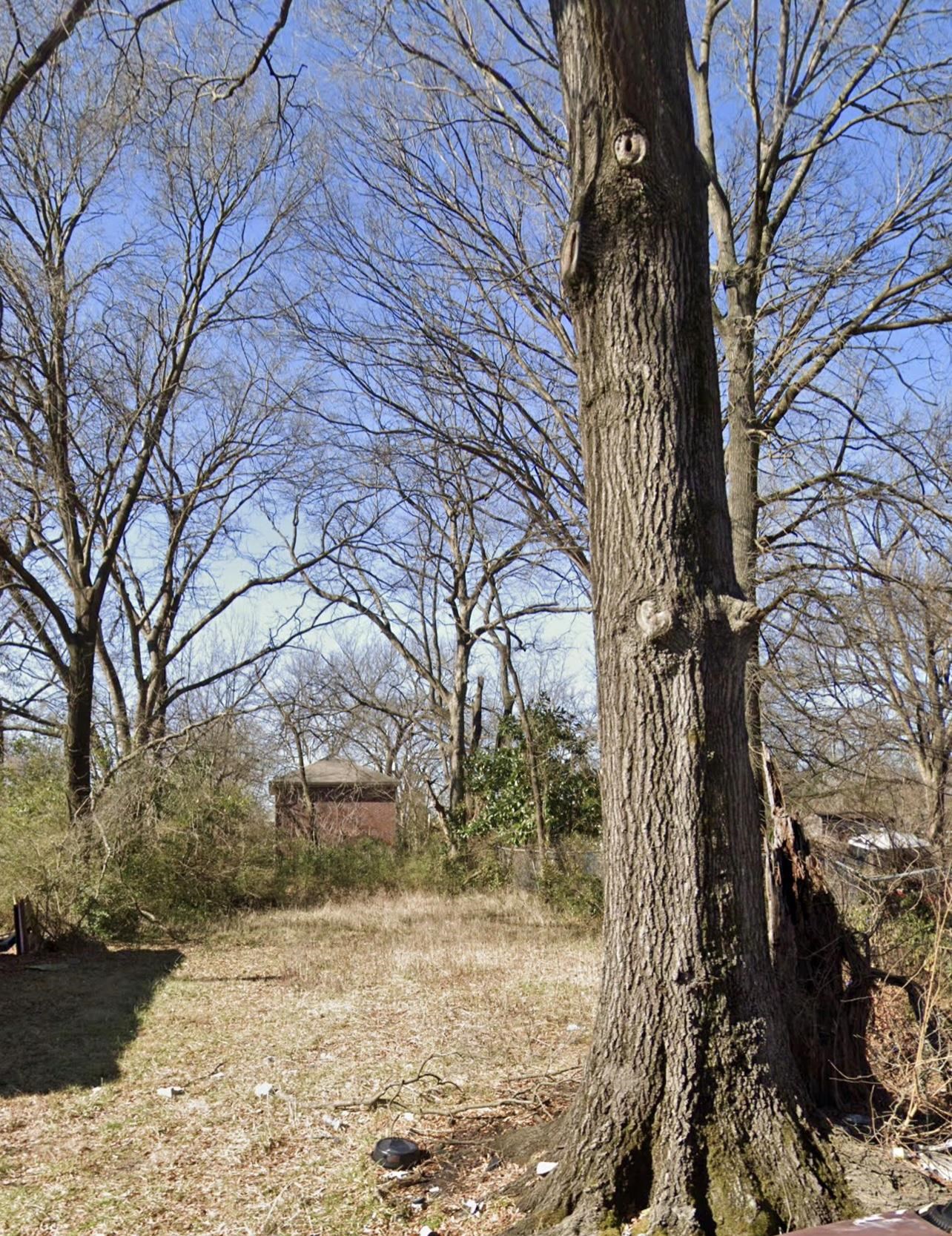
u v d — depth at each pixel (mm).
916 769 12438
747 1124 4430
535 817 21953
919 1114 5266
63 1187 5875
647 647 4680
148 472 25516
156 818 18969
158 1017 10695
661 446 4762
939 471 11312
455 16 12047
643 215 4777
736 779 4703
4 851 16422
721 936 4594
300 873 23109
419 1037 9234
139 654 26422
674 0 4836
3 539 17781
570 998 10992
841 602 11008
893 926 6230
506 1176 5312
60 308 18375
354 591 29391
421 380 15078
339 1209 5254
